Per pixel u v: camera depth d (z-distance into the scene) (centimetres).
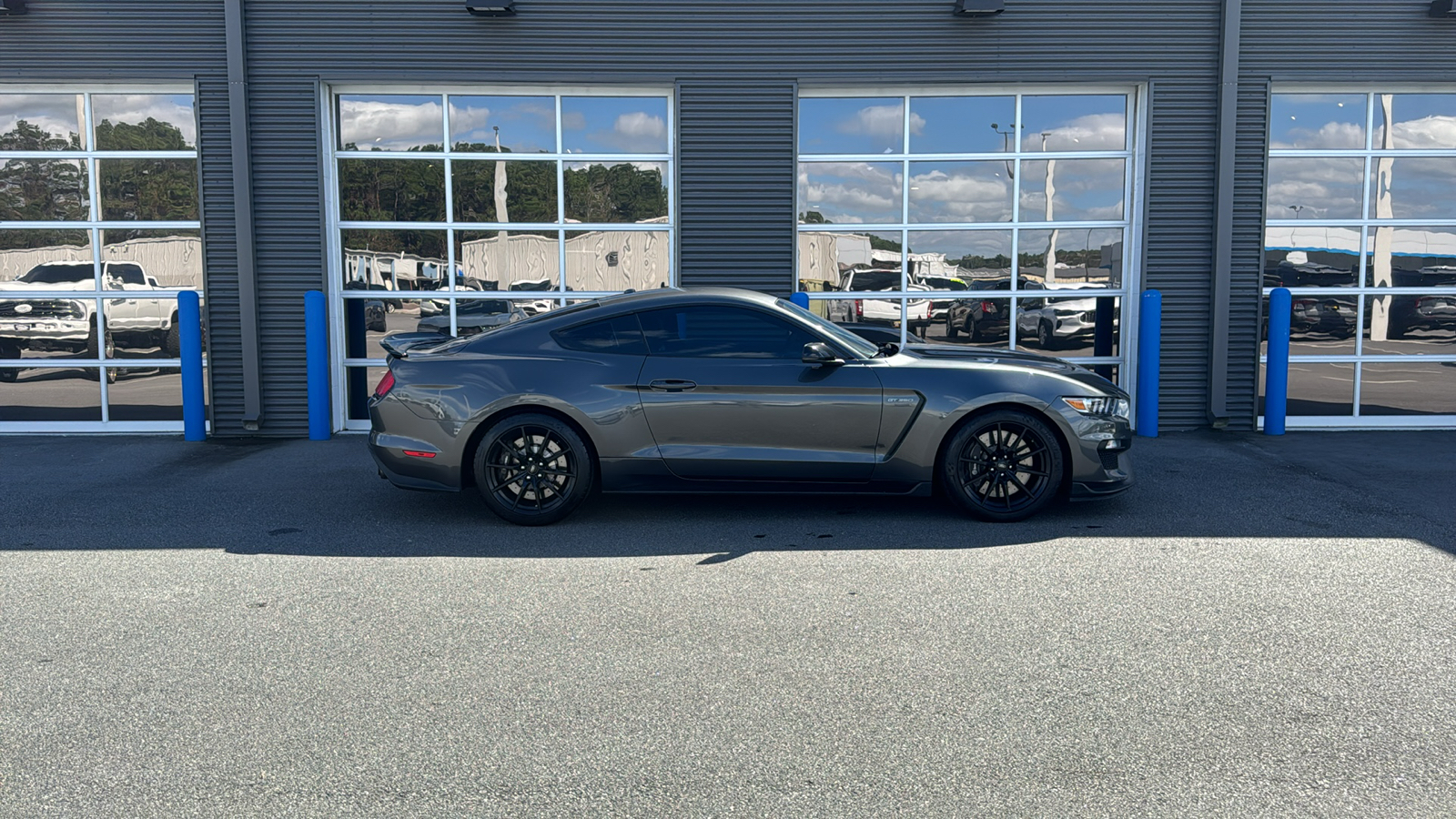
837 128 971
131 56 931
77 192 962
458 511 638
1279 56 945
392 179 970
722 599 458
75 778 296
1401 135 974
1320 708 339
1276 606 443
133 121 956
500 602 456
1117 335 991
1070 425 588
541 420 594
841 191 975
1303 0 940
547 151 973
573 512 629
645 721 332
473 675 371
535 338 606
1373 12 943
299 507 650
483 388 592
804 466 591
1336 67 947
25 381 978
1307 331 989
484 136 970
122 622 430
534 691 357
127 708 343
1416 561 513
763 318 602
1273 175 973
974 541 555
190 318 911
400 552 541
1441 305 988
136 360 976
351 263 975
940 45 948
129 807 279
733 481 598
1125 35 945
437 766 302
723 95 951
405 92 963
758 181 960
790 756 308
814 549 542
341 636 412
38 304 972
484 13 936
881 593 464
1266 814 273
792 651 393
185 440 934
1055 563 512
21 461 818
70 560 526
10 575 498
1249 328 970
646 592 468
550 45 945
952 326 990
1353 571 497
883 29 947
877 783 291
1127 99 970
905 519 609
